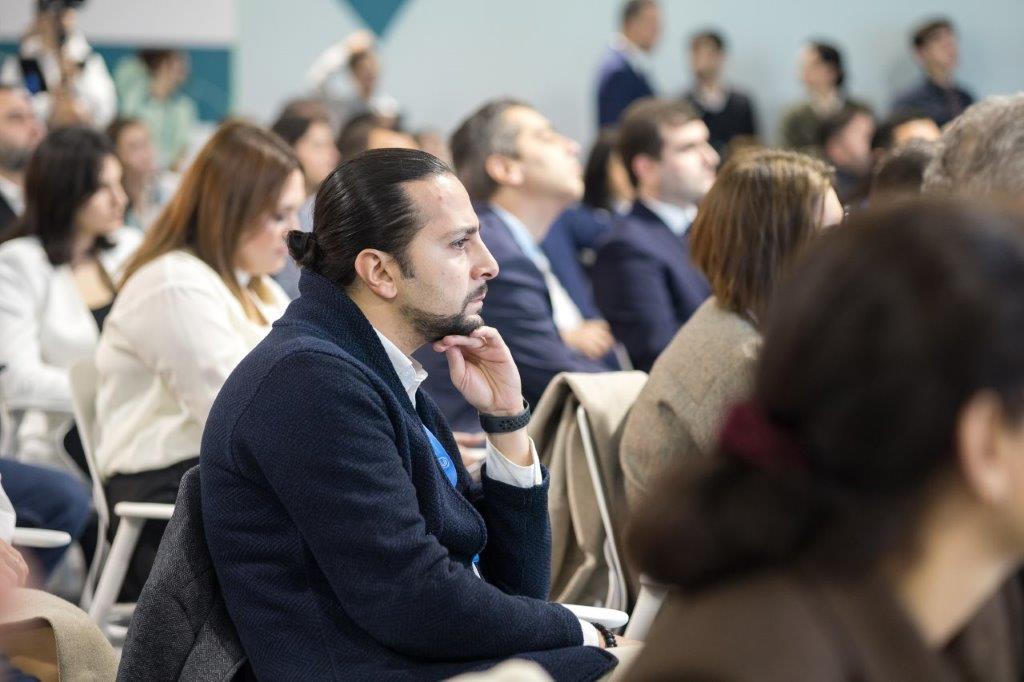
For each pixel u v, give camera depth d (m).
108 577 3.76
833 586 1.17
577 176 5.22
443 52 12.22
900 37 11.93
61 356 5.04
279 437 2.51
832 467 1.15
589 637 2.77
